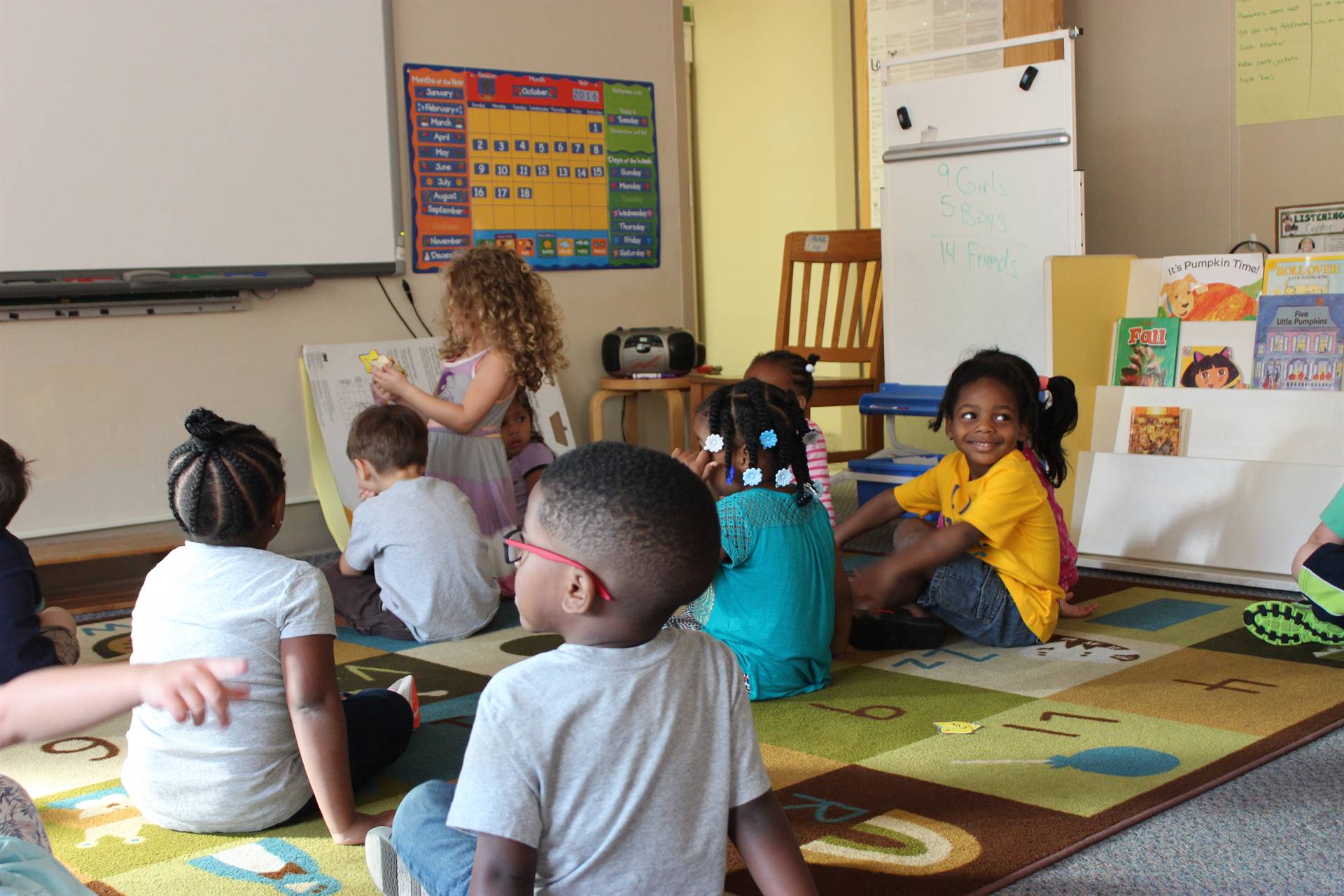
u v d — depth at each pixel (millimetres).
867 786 1681
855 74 5156
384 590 2658
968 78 3523
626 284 4473
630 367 4199
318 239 3754
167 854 1541
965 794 1644
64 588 3342
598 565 968
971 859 1432
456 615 2654
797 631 2109
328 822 1554
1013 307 3523
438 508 2682
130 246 3434
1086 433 3301
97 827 1644
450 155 4012
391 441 2695
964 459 2629
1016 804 1598
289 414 3746
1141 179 4488
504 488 3199
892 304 3740
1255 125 4168
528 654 2516
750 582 2107
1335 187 4008
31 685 791
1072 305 3264
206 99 3525
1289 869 1400
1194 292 3287
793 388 2752
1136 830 1521
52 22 3273
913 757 1796
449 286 3195
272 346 3705
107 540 3281
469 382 3178
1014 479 2420
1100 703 2041
